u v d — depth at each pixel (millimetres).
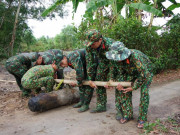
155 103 4254
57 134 3014
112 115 3709
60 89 4637
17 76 5031
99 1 6750
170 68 8406
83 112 3965
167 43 8211
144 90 2967
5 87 6547
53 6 7746
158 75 7602
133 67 2945
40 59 4898
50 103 3998
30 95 5195
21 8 16016
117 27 6785
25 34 17656
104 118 3568
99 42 3152
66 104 4414
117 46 2734
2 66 12453
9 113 4066
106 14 8820
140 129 2992
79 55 3750
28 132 3145
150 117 3441
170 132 2740
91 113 3875
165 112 3648
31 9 16344
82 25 7582
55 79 4582
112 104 4422
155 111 3746
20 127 3357
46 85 4441
